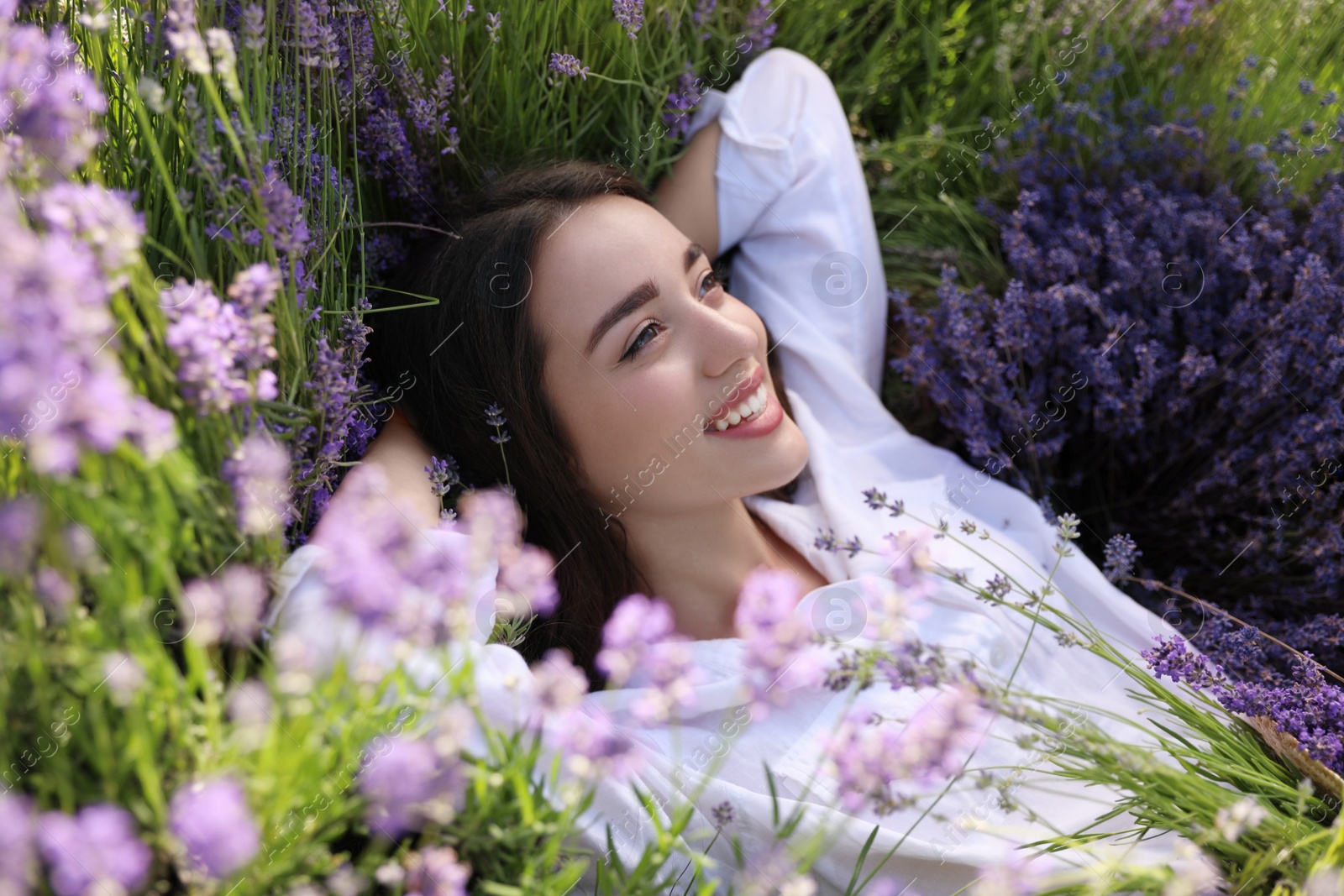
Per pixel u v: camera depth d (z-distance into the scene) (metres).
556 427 1.44
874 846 1.19
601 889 1.10
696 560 1.52
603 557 1.49
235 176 1.00
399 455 1.44
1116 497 1.73
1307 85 1.59
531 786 0.95
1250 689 1.17
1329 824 1.14
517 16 1.55
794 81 1.74
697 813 1.18
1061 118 1.77
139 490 0.80
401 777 0.82
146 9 1.13
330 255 1.30
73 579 0.80
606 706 1.28
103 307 0.79
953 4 1.97
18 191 0.83
